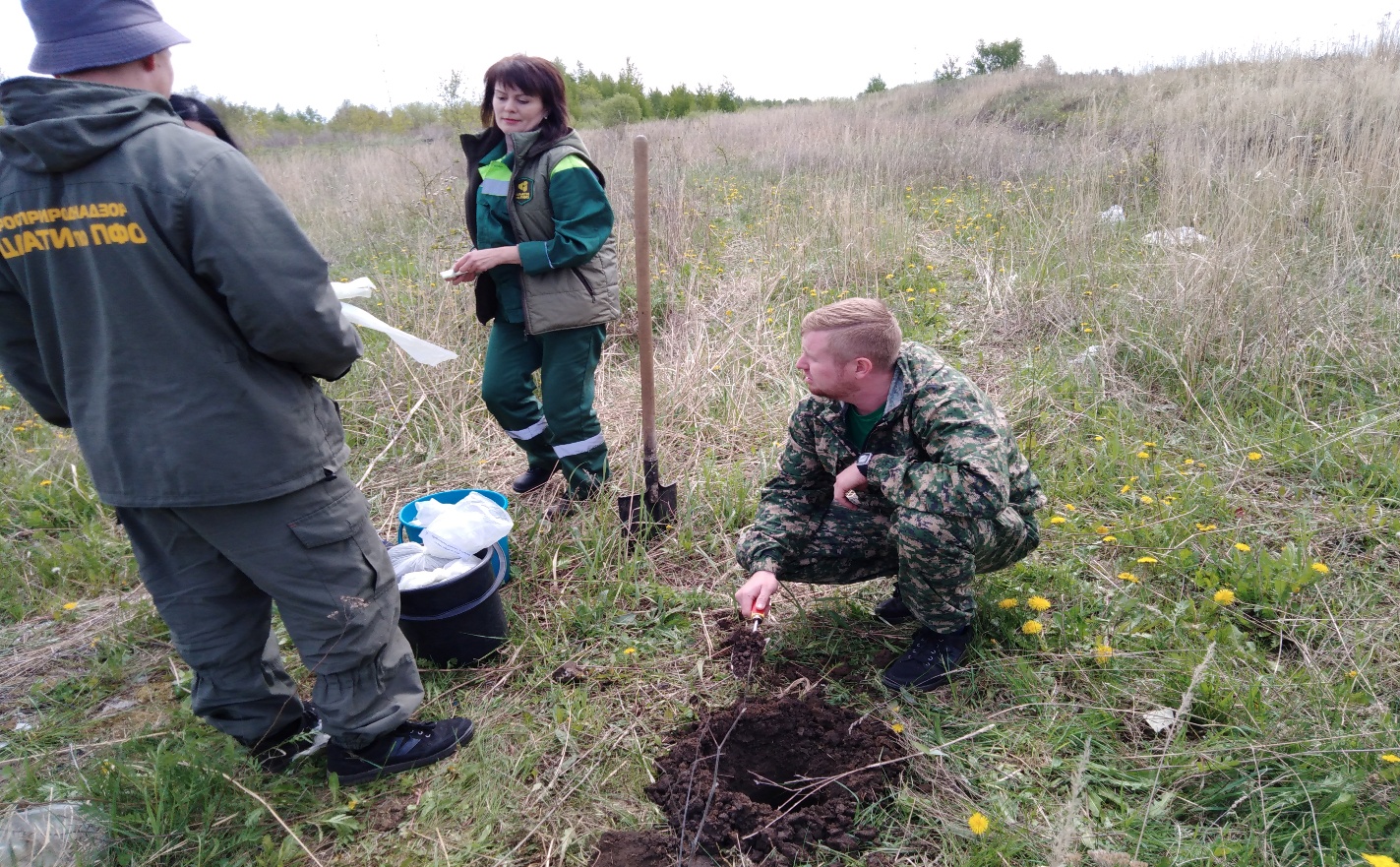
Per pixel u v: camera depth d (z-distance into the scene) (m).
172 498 1.82
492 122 3.25
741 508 3.51
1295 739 2.08
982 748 2.24
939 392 2.31
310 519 1.96
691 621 2.88
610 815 2.15
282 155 14.56
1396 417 3.46
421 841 2.11
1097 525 3.15
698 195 8.38
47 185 1.66
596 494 3.57
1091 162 7.42
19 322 1.89
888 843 2.01
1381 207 5.36
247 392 1.80
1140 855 1.90
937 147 10.47
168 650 2.95
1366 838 1.81
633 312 5.58
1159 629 2.60
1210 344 4.24
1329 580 2.74
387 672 2.19
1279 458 3.49
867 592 2.92
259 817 2.09
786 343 4.96
